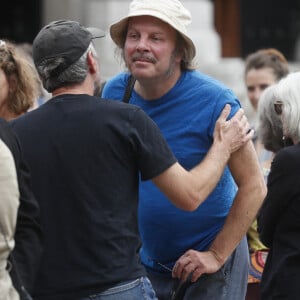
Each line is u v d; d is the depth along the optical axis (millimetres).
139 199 10844
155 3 10352
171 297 11148
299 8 49531
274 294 10703
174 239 10953
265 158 14148
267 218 10797
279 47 48312
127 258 9398
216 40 34594
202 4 34312
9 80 11367
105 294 9273
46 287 9312
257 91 16812
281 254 10664
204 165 9961
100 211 9312
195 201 9711
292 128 10930
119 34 10781
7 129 9016
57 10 39125
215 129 10289
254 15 47719
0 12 44906
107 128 9383
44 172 9383
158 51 10398
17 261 8836
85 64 9609
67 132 9414
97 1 35281
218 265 10688
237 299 11188
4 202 8422
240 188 10633
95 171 9336
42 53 9539
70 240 9312
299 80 10992
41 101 14797
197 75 10852
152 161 9430
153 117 10820
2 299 8383
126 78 11172
